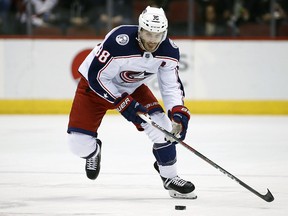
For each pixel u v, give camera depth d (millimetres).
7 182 13922
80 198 12297
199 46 26547
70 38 26734
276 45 26469
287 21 27359
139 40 11172
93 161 12547
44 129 22688
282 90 26547
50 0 27484
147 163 16359
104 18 27500
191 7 27250
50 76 26844
